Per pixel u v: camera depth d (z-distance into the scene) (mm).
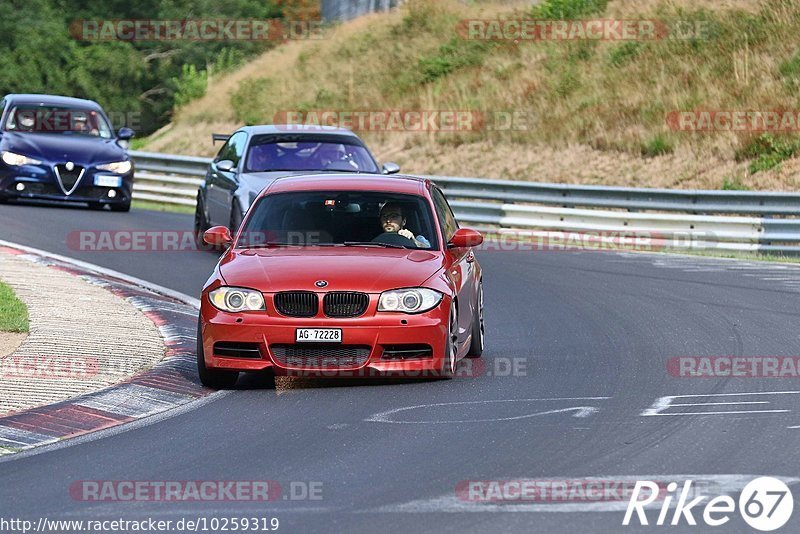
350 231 36969
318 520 21406
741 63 104688
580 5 127750
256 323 32875
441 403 31672
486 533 20531
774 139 93375
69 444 27484
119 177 78000
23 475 24734
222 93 142875
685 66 108125
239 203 56750
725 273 60000
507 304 50375
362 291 33125
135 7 195500
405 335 33094
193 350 38406
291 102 130750
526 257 66938
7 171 75875
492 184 81750
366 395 32844
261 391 33688
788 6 110812
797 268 62188
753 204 71375
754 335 42531
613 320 46219
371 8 157375
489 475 24406
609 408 30922
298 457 26109
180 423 29672
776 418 29641
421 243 36688
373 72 131375
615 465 25156
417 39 136250
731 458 25656
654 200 74938
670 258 66688
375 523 21156
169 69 193125
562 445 26953
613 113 104500
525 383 34375
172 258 61406
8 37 182625
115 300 46719
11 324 39219
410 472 24688
